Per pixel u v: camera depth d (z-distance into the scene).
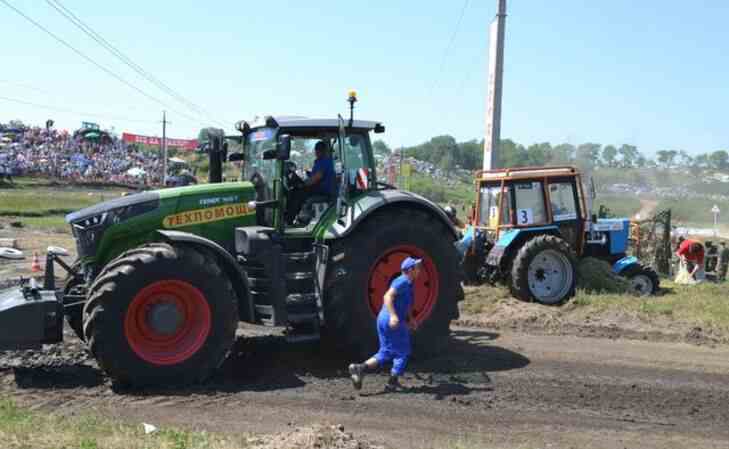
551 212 12.59
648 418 6.35
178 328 6.76
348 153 8.24
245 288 7.16
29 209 33.72
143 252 6.67
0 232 24.28
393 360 6.95
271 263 7.34
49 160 52.06
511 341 9.24
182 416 5.95
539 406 6.59
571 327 10.12
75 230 7.16
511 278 11.71
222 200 7.73
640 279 12.95
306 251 7.84
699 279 16.61
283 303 7.34
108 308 6.38
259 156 8.20
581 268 12.44
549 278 11.77
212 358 6.80
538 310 10.92
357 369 6.78
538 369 7.85
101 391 6.54
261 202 7.73
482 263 12.80
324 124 8.01
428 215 8.36
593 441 5.74
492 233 12.79
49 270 7.36
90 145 58.44
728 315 10.43
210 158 8.61
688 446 5.71
